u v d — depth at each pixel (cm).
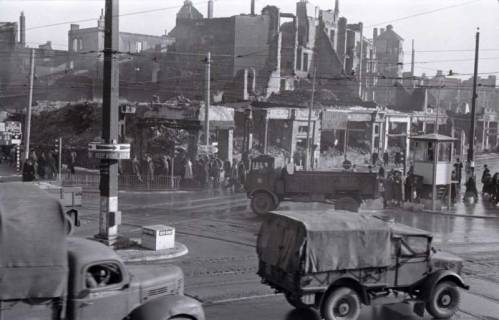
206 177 3969
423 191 3183
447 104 10575
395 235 1284
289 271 1216
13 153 4503
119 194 3512
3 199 823
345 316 1232
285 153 5234
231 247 2047
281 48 6881
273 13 6969
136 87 6769
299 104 5766
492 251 2114
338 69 7050
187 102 4894
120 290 931
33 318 841
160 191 3716
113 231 1967
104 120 1950
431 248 1343
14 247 816
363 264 1234
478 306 1424
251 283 1573
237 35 6981
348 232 1223
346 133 5756
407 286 1295
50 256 838
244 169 3778
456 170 3497
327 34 7244
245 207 3066
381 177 3359
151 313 934
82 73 7094
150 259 1814
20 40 8231
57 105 6075
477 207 3350
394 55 9850
